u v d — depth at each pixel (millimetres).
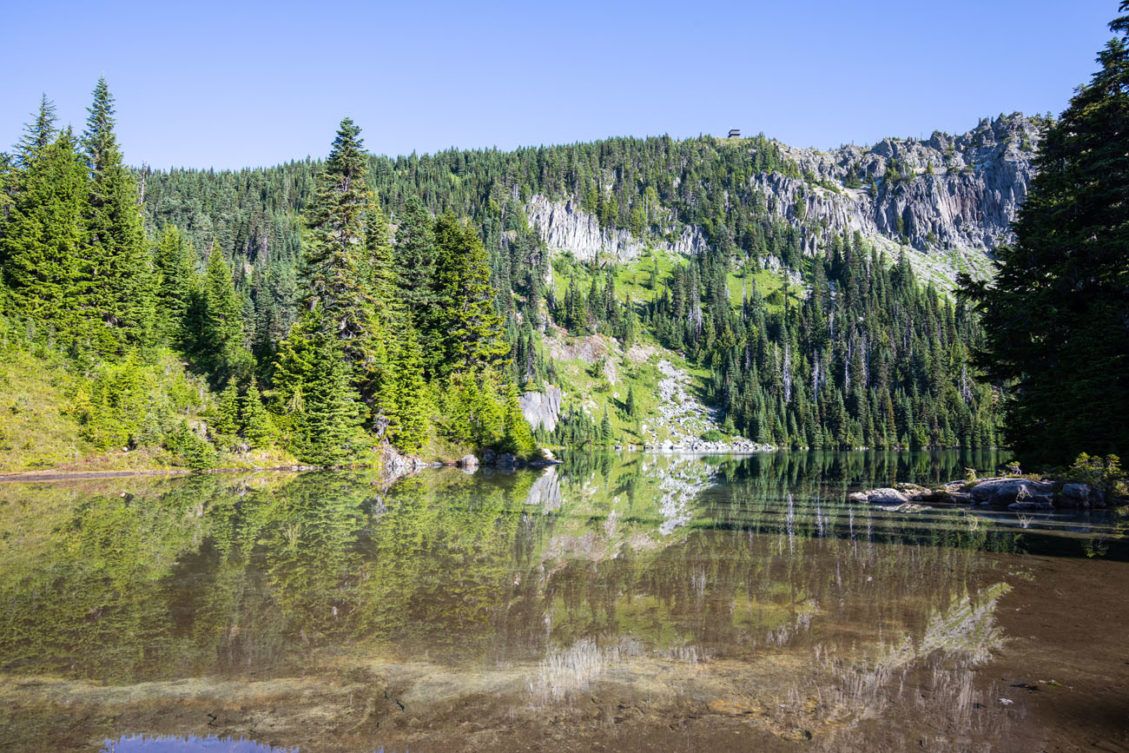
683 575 12281
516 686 7070
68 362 39062
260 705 6602
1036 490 23047
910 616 9570
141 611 9805
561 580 11867
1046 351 26969
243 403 41594
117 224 46781
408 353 48125
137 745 5719
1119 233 24297
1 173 47750
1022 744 5668
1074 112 27391
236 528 17469
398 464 43312
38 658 7859
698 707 6488
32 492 25484
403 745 5738
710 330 169625
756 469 52156
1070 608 9938
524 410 121375
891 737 5805
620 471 48906
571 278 199500
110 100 48562
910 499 26062
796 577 12102
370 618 9508
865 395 129125
